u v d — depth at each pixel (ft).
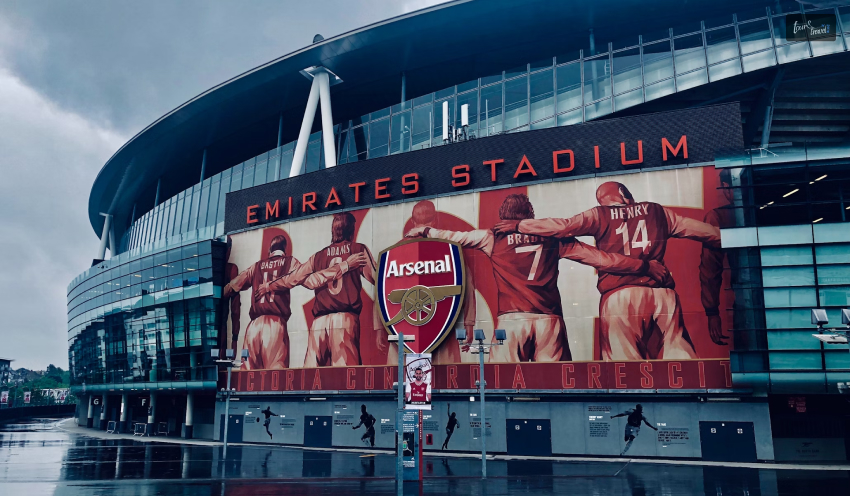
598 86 173.68
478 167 160.25
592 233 144.87
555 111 177.37
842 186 133.80
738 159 135.03
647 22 183.83
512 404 146.41
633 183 143.54
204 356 198.80
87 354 277.85
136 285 233.96
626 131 146.61
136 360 231.30
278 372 180.34
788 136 183.52
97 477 107.04
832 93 168.25
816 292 124.88
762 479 99.19
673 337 134.10
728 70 160.15
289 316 181.57
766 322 126.52
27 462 134.31
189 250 208.03
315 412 172.65
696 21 181.27
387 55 198.18
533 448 142.31
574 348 141.79
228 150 256.73
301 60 199.93
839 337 78.18
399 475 80.79
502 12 179.32
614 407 137.49
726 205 134.62
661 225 139.23
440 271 156.87
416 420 96.37
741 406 128.47
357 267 172.04
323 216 181.27
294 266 183.83
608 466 120.98
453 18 182.19
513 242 152.05
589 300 142.41
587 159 148.77
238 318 193.16
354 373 166.81
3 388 569.64
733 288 129.80
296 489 90.27
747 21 162.61
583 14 179.83
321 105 200.75
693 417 131.23
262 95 218.38
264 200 195.52
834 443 135.33
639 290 138.41
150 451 162.71
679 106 172.86
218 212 247.50
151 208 324.39
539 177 152.46
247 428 184.34
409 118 200.64
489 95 188.24
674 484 93.30
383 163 174.29
